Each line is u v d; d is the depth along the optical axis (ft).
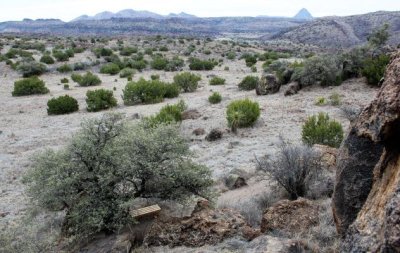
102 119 24.47
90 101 76.69
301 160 27.07
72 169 22.65
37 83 100.68
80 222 21.71
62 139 55.72
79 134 24.03
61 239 22.54
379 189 12.96
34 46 200.23
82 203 21.61
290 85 71.77
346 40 502.79
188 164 24.88
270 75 76.07
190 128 55.47
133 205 23.26
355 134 15.93
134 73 130.72
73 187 22.49
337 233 17.24
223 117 60.13
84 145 22.97
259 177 33.47
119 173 22.41
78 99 89.86
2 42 218.79
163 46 233.14
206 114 63.26
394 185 11.75
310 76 72.43
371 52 76.23
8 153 50.47
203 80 113.29
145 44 253.24
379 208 12.19
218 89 93.71
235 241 18.85
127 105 79.20
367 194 15.03
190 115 62.44
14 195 35.58
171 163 24.31
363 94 62.03
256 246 17.16
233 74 125.59
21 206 32.55
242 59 179.52
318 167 27.58
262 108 63.00
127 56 185.16
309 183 26.32
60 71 139.95
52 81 123.03
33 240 20.98
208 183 25.07
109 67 136.98
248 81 86.79
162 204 23.47
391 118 12.38
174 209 22.53
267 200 26.71
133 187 24.43
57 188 22.15
